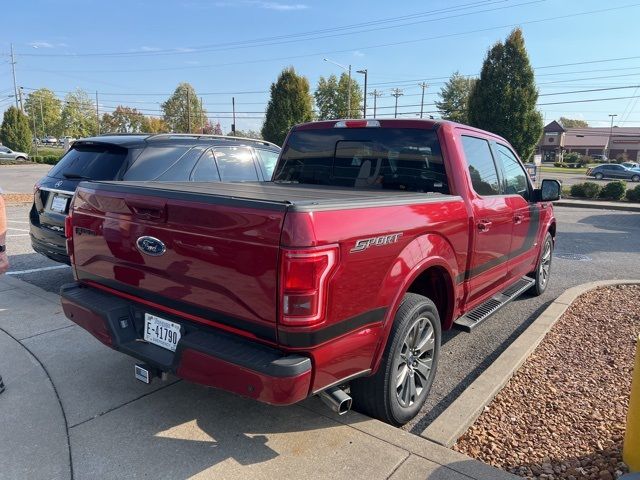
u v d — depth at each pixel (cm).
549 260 687
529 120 2453
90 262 344
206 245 262
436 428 321
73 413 332
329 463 281
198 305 275
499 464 296
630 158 10600
